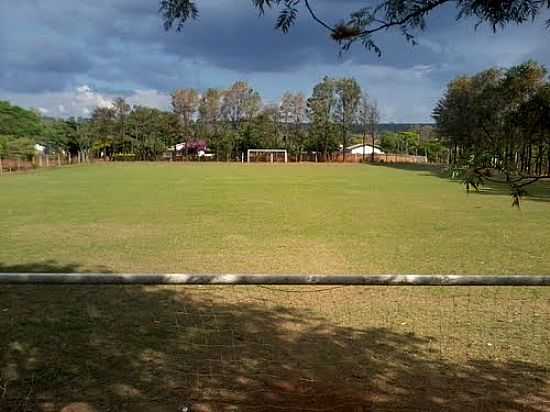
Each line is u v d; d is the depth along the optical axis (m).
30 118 80.62
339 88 86.88
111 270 10.06
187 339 6.08
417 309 7.31
